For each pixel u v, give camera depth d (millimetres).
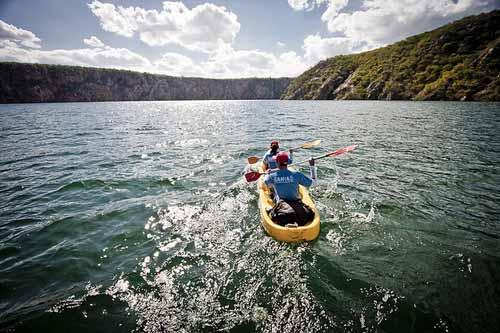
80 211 6301
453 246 4770
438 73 59781
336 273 4102
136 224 5676
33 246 4914
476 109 33188
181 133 19062
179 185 8047
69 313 3387
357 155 11445
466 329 3096
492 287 3752
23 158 11531
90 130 20969
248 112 42719
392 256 4508
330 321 3225
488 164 9641
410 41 81000
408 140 14625
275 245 4836
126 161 10906
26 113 42719
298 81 118438
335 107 47844
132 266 4320
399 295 3631
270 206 5848
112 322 3252
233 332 3082
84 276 4102
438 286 3797
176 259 4484
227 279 3992
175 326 3182
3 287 3875
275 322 3217
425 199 6758
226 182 8289
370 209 6215
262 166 8219
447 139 14594
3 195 7348
